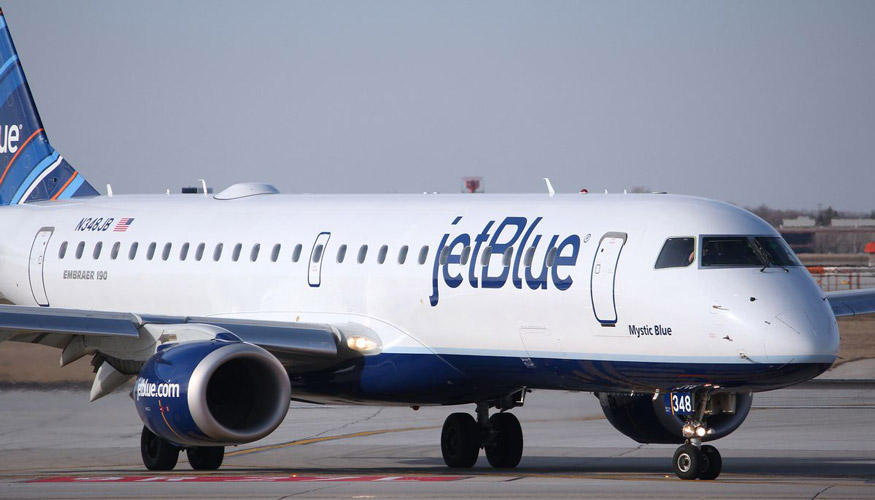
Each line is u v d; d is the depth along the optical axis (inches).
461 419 3481.8
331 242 3508.9
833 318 2829.7
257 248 3654.0
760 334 2721.5
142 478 3061.0
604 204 3120.1
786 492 2598.4
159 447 3432.6
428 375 3294.8
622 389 3053.6
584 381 3078.2
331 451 3991.1
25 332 3250.5
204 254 3757.4
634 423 3425.2
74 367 5497.1
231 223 3782.0
